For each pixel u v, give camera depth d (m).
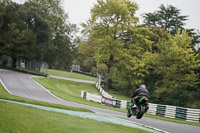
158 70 166.00
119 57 193.25
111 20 191.88
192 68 158.62
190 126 72.12
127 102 119.69
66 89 178.88
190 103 143.75
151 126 60.59
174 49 157.00
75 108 71.62
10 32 199.75
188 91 151.88
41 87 139.12
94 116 58.81
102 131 37.47
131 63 193.38
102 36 198.38
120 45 193.75
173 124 72.00
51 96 113.75
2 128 26.66
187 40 166.50
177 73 161.00
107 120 55.47
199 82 151.38
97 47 199.75
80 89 193.00
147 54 182.62
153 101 164.75
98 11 194.88
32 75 197.38
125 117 73.25
